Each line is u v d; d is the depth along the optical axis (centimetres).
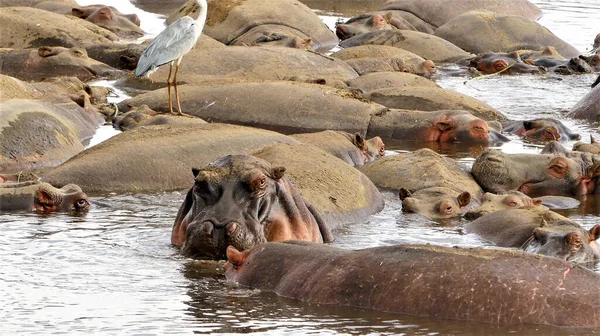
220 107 7744
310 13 11750
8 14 10188
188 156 5762
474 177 5891
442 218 5231
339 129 7538
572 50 11588
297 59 9438
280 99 7719
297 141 6178
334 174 5253
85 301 3597
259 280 3697
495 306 3234
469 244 4641
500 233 4725
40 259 4150
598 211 5525
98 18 11356
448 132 7388
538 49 11619
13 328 3300
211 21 11438
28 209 5038
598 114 8062
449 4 12988
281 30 11156
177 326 3309
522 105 8700
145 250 4291
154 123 7006
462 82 9850
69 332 3262
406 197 5394
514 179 5812
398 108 8006
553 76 10181
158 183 5616
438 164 5859
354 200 5178
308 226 4259
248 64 9269
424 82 8975
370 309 3359
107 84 9069
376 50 10381
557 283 3281
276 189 4144
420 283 3338
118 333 3247
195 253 4053
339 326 3241
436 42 11206
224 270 3925
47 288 3753
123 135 6019
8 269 3997
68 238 4503
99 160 5650
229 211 3988
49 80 7962
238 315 3391
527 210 4903
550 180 5859
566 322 3197
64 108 6944
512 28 11775
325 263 3581
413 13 12912
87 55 9538
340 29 11900
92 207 5156
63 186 5406
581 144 6381
